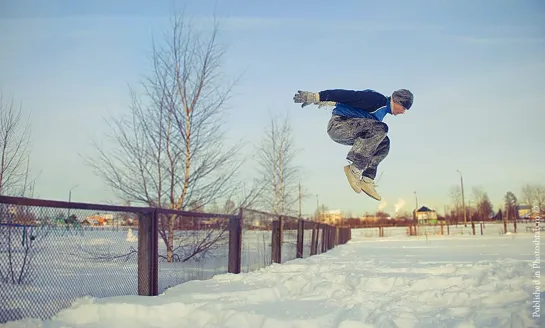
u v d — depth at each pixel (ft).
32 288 14.57
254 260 32.78
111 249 18.02
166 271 21.91
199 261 25.16
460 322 13.80
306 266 32.91
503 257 42.34
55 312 15.37
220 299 18.13
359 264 35.12
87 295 16.58
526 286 19.90
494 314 15.12
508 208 206.49
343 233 106.32
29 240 14.58
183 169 42.34
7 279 13.80
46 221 15.25
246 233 31.19
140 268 19.45
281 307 16.92
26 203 14.34
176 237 23.40
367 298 19.22
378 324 13.97
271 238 37.65
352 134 15.52
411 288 21.91
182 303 16.37
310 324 14.42
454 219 256.11
